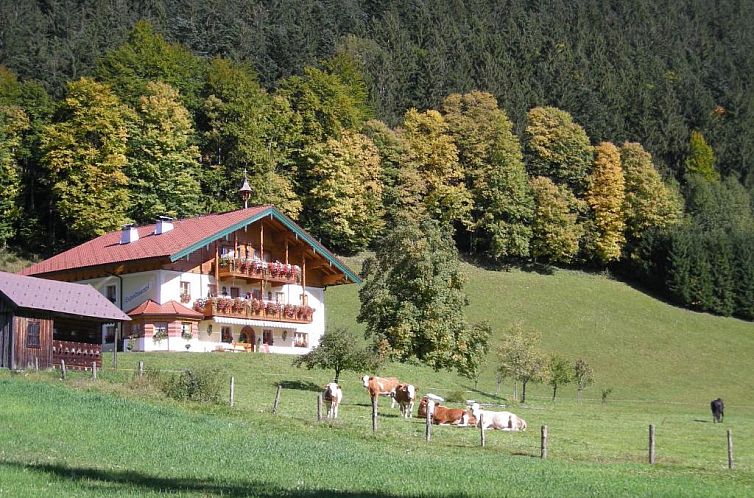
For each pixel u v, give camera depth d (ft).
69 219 300.81
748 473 103.09
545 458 103.65
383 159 373.20
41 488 59.98
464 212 374.63
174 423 99.50
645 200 408.05
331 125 365.20
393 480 75.31
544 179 382.63
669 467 104.22
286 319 222.89
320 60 451.53
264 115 351.67
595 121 481.87
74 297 159.94
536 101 480.23
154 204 302.66
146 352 191.42
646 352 308.19
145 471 72.18
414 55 494.59
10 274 155.63
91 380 130.93
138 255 204.64
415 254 187.21
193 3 483.10
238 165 334.85
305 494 65.26
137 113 317.83
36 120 321.32
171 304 202.80
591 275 391.45
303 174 351.67
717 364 307.17
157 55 353.92
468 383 225.15
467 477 79.30
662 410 225.56
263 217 223.30
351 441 103.24
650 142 498.69
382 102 442.50
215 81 355.97
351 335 169.48
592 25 634.43
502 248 368.68
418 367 216.74
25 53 392.47
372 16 571.69
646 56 612.70
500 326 305.12
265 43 460.55
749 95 606.96
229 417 112.06
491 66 489.26
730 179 500.74
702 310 370.12
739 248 381.81
